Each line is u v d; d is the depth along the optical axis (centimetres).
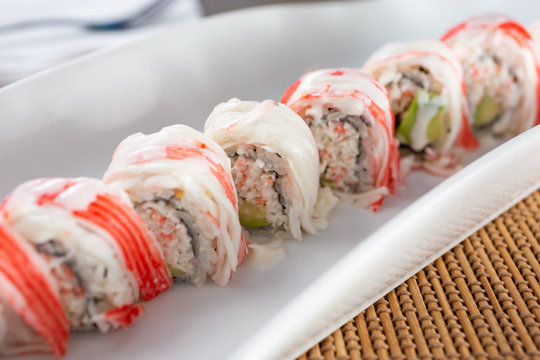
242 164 27
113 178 25
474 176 25
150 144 25
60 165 29
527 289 25
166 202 25
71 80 30
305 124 28
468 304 24
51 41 43
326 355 23
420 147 32
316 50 37
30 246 22
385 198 30
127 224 24
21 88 29
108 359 23
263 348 21
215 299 25
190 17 46
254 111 27
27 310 22
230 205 25
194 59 33
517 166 27
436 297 24
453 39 34
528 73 33
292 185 27
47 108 29
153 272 25
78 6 48
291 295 25
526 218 28
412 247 24
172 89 33
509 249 26
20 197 23
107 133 31
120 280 23
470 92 34
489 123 34
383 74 32
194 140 26
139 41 32
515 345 23
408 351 23
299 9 36
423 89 32
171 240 25
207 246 25
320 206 29
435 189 25
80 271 23
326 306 22
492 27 33
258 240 28
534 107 33
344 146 29
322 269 26
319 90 29
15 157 28
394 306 24
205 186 25
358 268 23
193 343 24
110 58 31
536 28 36
